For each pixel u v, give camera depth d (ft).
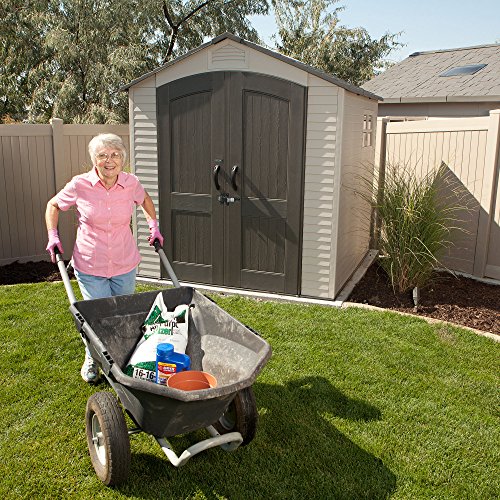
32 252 24.14
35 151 23.54
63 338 15.05
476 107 39.29
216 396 7.86
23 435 10.58
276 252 19.36
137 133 20.48
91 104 50.03
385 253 20.59
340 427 11.13
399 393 12.55
